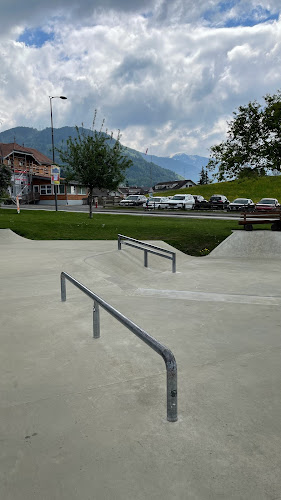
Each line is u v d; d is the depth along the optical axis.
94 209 37.22
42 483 2.33
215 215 30.89
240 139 18.58
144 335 3.17
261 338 5.07
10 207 37.22
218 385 3.70
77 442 2.74
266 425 2.98
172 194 69.25
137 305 6.62
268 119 17.31
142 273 11.00
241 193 64.94
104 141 23.98
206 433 2.86
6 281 7.94
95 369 4.01
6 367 4.03
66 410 3.19
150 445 2.71
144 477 2.38
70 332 5.10
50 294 6.94
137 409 3.21
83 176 23.58
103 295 7.26
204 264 12.95
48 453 2.62
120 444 2.72
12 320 5.50
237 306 6.66
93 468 2.46
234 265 12.73
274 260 13.97
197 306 6.63
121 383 3.70
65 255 11.19
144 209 39.03
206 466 2.48
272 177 71.56
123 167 23.98
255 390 3.59
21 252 11.87
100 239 16.36
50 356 4.33
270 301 7.04
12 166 47.84
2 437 2.81
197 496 2.22
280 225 17.02
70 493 2.25
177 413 3.15
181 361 4.29
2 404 3.29
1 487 2.30
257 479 2.36
